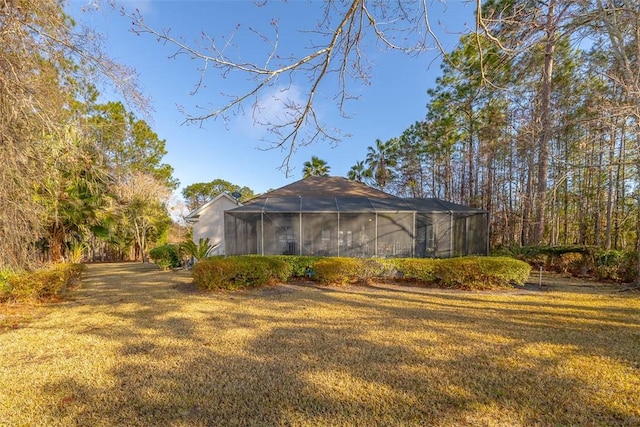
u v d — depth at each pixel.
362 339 4.36
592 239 15.93
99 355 3.78
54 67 4.95
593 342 4.20
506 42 4.64
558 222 17.34
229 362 3.59
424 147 23.98
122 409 2.63
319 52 3.59
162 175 24.64
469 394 2.86
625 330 4.71
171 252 13.50
